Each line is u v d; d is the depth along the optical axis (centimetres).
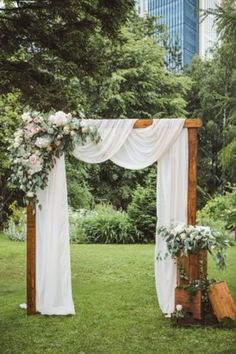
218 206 1341
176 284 562
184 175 566
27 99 734
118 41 800
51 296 569
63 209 580
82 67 746
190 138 566
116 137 577
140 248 1194
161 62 2136
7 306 616
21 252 1106
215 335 485
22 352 438
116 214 1425
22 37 727
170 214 564
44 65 727
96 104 1909
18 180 581
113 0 717
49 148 570
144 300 641
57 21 723
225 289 528
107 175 2022
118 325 525
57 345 459
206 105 2255
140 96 2039
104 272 854
